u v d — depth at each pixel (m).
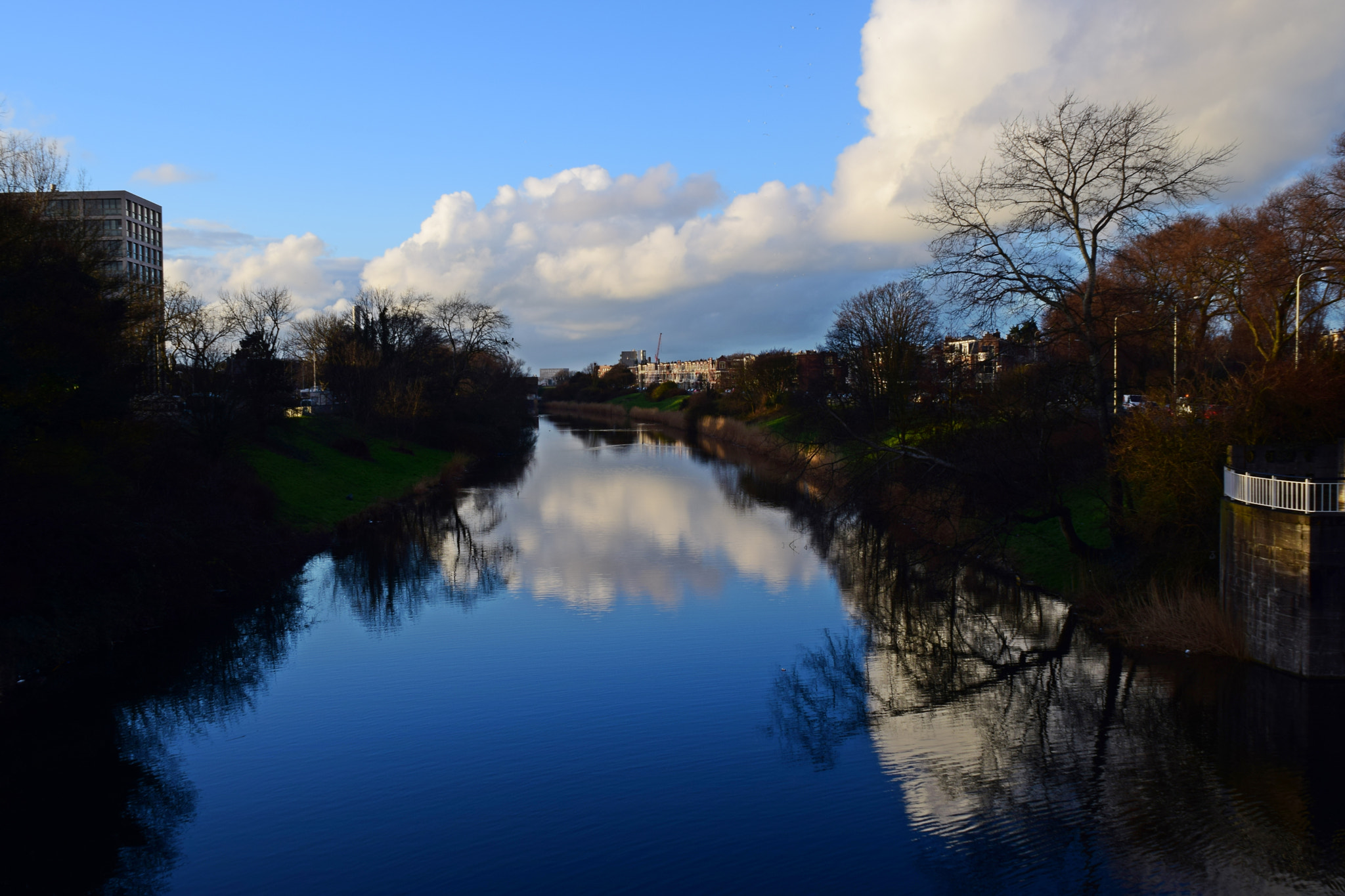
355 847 14.12
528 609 28.12
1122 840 13.96
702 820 14.90
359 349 69.94
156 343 40.31
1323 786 15.20
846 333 56.03
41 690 20.22
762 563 34.72
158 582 25.25
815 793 15.73
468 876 13.25
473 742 18.09
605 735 18.45
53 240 26.16
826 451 32.31
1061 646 23.14
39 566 21.73
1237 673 19.53
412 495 53.28
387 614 27.53
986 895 12.56
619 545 38.53
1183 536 23.41
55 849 14.28
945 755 17.36
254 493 34.94
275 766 17.08
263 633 25.28
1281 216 33.88
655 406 158.38
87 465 25.55
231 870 13.57
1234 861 13.20
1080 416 25.89
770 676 22.03
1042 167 23.28
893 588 29.98
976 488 25.77
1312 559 17.95
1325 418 21.38
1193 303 27.95
